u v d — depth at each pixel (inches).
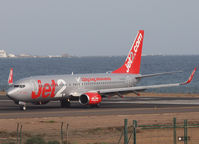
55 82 7490.2
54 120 5723.4
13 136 4537.4
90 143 4126.5
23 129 4975.4
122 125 5285.4
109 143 4133.9
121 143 4178.2
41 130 4877.0
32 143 4077.3
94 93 7637.8
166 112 6712.6
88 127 5123.0
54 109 7342.5
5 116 6156.5
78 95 7736.2
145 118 5935.0
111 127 5034.5
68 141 4205.2
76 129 4945.9
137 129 4948.3
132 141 4296.3
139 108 7450.8
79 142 4183.1
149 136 4571.9
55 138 4360.2
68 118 5935.0
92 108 7534.5
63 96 7657.5
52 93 7411.4
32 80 7160.4
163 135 4633.4
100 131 4813.0
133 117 6053.2
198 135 4643.2
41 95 7224.4
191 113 6565.0
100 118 5940.0
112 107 7721.5
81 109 7337.6
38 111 6943.9
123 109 7268.7
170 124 5275.6
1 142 4165.8
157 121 5590.6
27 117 6043.3
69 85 7736.2
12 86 7091.5
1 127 5137.8
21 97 6983.3
